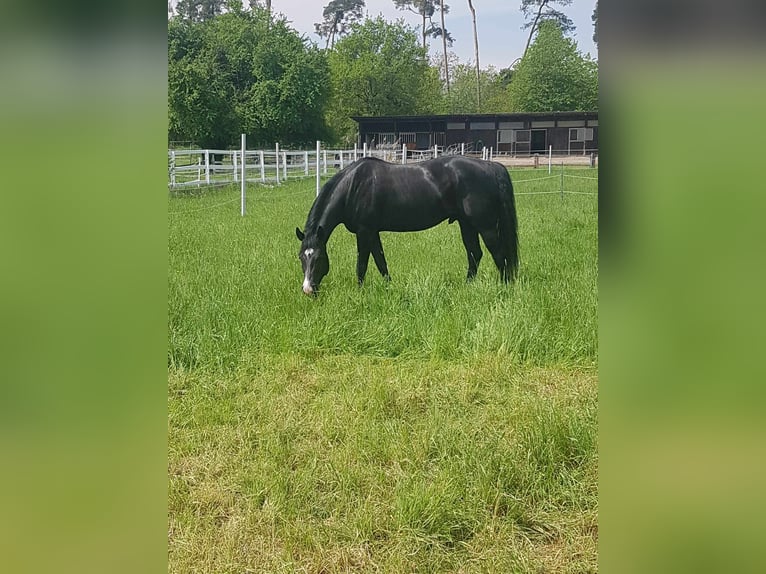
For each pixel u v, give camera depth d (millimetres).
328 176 14789
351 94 18328
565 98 15680
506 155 13453
